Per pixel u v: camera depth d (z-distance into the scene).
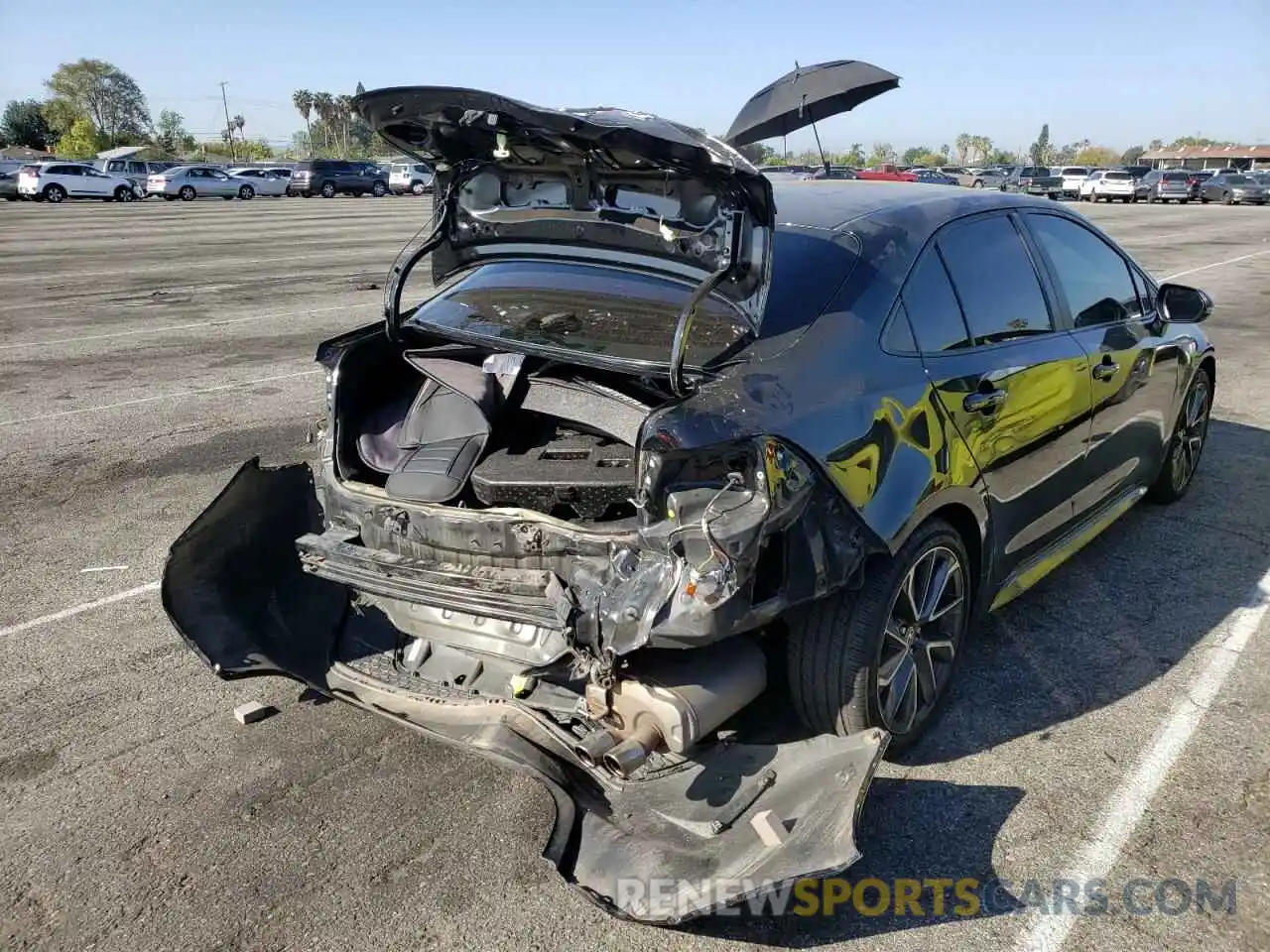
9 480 6.39
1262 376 9.17
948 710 3.71
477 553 3.02
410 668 3.46
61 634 4.41
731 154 2.70
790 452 2.73
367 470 3.55
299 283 15.98
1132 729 3.59
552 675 3.14
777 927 2.73
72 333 11.59
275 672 3.52
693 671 2.85
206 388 8.91
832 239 3.42
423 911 2.79
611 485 2.91
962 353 3.50
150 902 2.83
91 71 122.62
